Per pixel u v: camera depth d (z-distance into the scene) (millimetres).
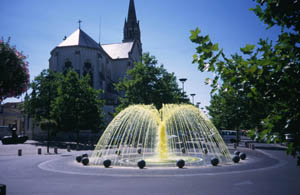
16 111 76812
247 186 9844
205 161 17859
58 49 71688
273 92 3121
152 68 45688
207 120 22359
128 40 116812
